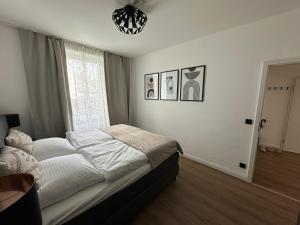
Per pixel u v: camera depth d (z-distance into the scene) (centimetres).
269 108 365
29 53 238
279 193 202
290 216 165
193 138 299
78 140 213
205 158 284
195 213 168
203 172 256
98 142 211
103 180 135
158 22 209
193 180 232
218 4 167
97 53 329
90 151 178
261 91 206
